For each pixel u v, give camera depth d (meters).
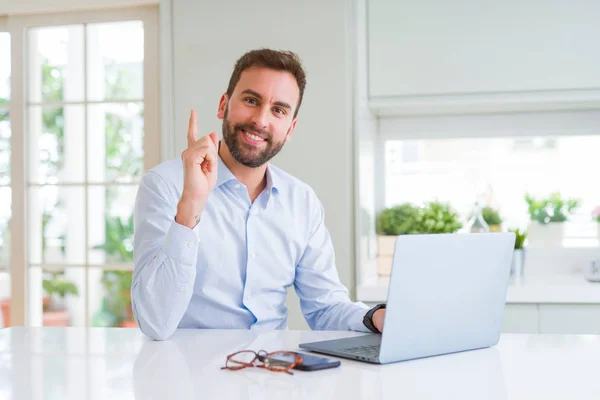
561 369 1.29
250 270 1.94
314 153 3.10
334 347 1.45
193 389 1.13
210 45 3.20
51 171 3.55
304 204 2.07
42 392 1.13
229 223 1.94
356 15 3.07
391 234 3.47
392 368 1.29
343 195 3.08
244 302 1.93
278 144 1.91
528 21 3.03
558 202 3.50
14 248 3.53
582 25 2.99
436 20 3.09
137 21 3.37
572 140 3.48
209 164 1.62
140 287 1.62
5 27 3.52
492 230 3.50
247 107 1.88
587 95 2.99
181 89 3.23
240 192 1.96
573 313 2.84
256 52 1.91
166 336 1.60
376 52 3.14
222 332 1.71
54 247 3.61
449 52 3.08
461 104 3.12
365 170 3.22
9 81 3.52
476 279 1.45
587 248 3.47
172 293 1.59
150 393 1.11
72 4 3.37
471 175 3.58
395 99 3.13
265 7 3.14
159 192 1.82
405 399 1.06
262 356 1.31
